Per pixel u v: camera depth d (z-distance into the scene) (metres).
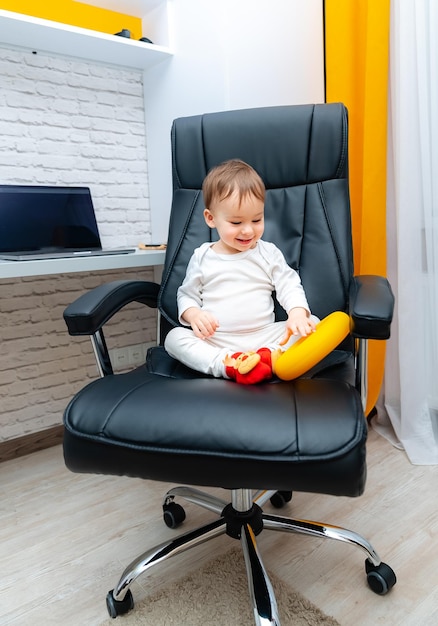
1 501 1.37
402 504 1.26
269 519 1.05
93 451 0.72
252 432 0.66
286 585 1.00
